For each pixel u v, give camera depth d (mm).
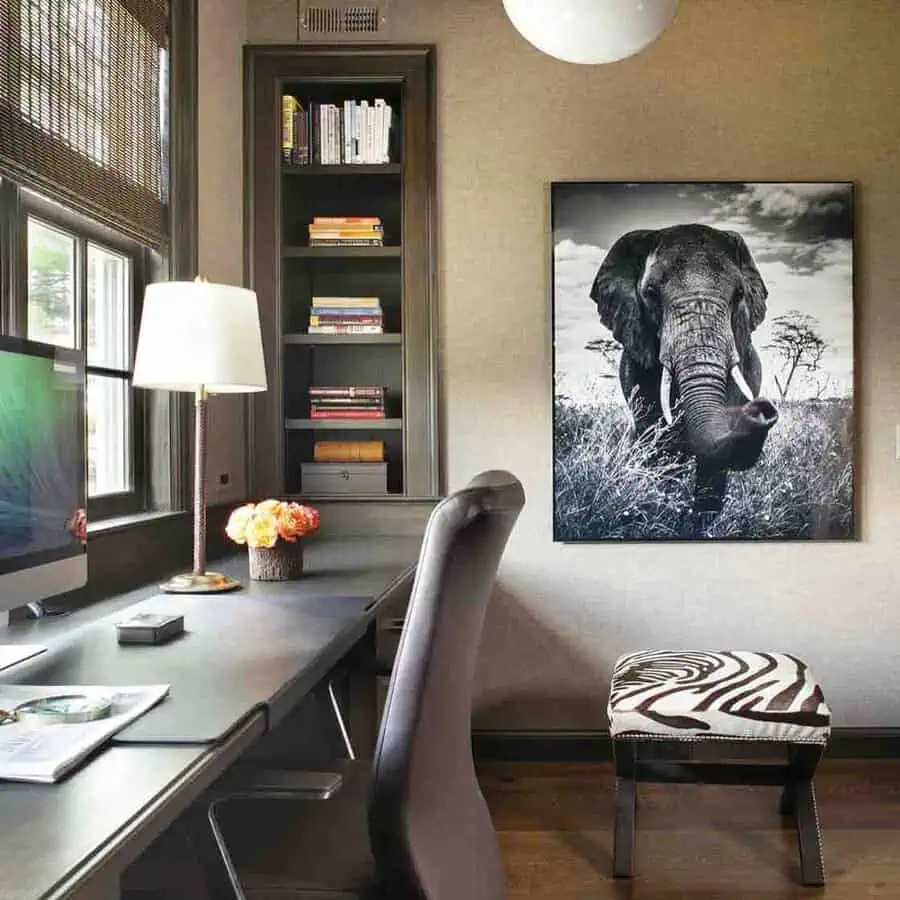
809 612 3516
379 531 3475
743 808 3064
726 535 3504
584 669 3537
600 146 3510
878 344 3506
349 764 1875
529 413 3520
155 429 2758
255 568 2365
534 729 3543
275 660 1511
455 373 3523
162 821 938
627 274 3500
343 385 3734
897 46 3480
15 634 1742
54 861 808
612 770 3426
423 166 3482
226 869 1213
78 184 2209
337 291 3742
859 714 3518
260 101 3475
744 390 3496
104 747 1113
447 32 3512
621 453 3512
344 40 3496
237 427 3389
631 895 2486
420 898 1249
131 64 2516
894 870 2617
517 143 3516
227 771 1274
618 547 3531
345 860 1440
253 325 2326
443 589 1224
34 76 2008
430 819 1294
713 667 2844
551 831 2896
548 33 2346
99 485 2520
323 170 3480
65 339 2311
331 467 3477
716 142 3500
